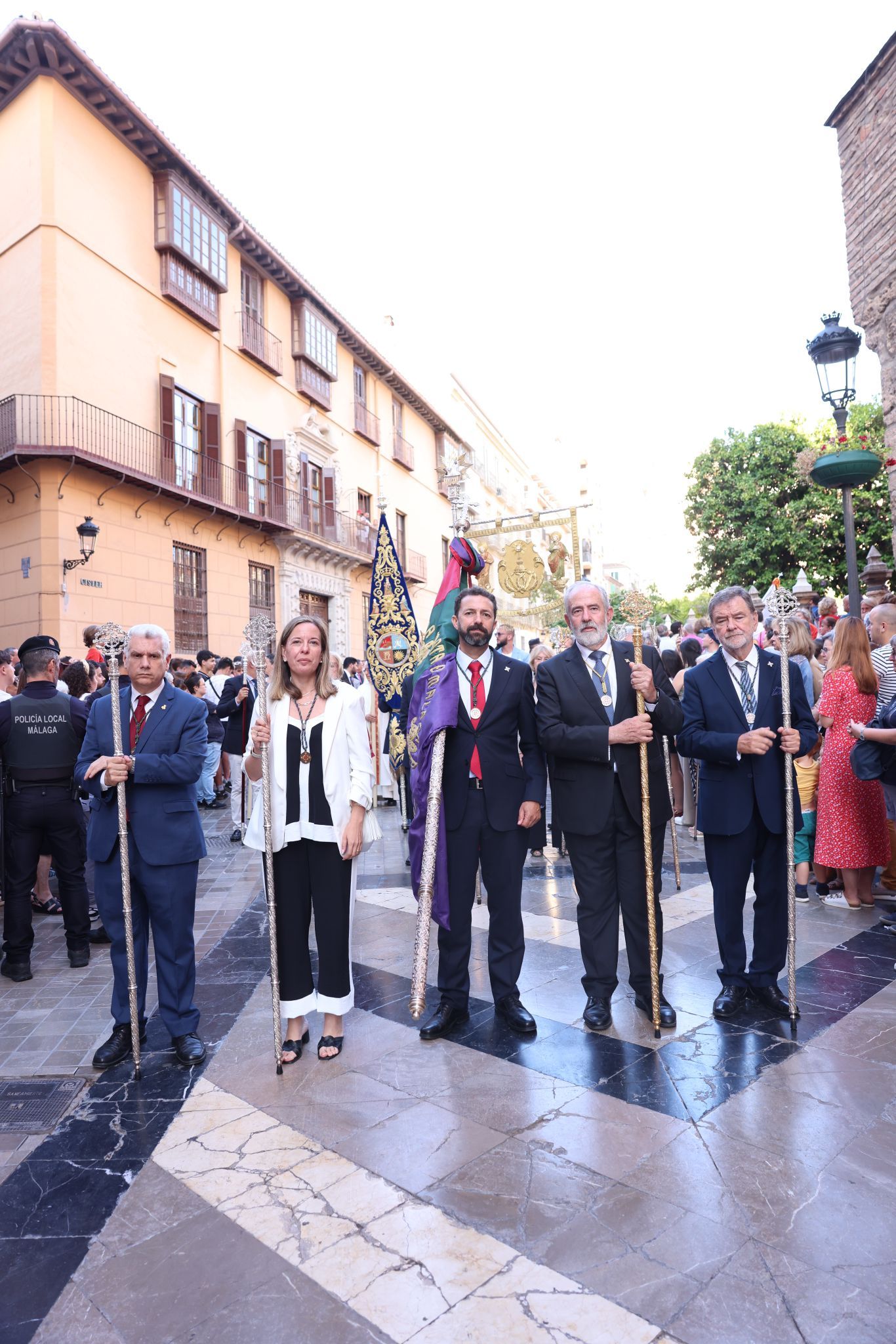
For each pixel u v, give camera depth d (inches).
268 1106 111.7
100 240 515.8
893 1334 67.5
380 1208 87.4
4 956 186.5
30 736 173.5
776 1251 77.8
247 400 673.6
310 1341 69.9
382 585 275.0
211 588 616.4
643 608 136.6
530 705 141.0
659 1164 93.0
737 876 135.9
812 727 134.3
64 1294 77.2
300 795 127.3
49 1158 101.2
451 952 136.0
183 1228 86.1
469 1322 70.8
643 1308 71.2
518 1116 105.5
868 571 332.2
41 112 480.4
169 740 131.2
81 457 467.5
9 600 489.1
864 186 337.4
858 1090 108.0
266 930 199.0
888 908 193.8
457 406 1163.3
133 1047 124.1
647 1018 135.9
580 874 137.6
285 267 702.5
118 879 132.3
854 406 797.2
